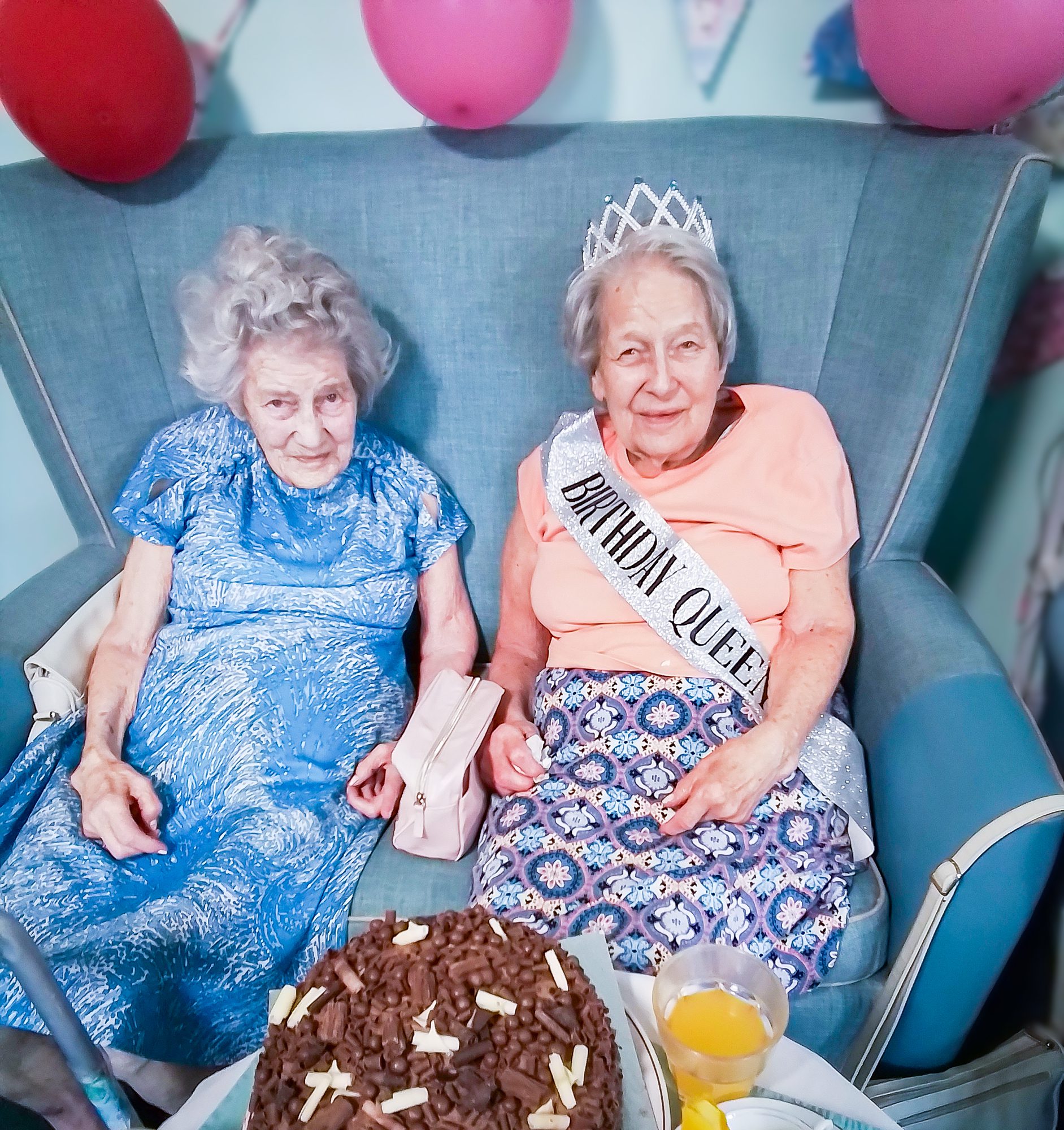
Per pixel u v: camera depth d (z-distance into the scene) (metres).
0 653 1.27
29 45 1.18
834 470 1.24
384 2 1.16
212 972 1.07
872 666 1.23
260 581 1.33
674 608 1.22
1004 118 1.20
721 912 1.02
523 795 1.17
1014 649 1.49
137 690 1.32
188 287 1.25
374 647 1.37
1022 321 1.41
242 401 1.27
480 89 1.21
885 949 1.09
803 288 1.35
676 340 1.17
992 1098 1.08
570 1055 0.72
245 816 1.20
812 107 1.44
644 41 1.42
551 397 1.43
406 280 1.41
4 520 1.85
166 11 1.32
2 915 0.63
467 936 0.82
